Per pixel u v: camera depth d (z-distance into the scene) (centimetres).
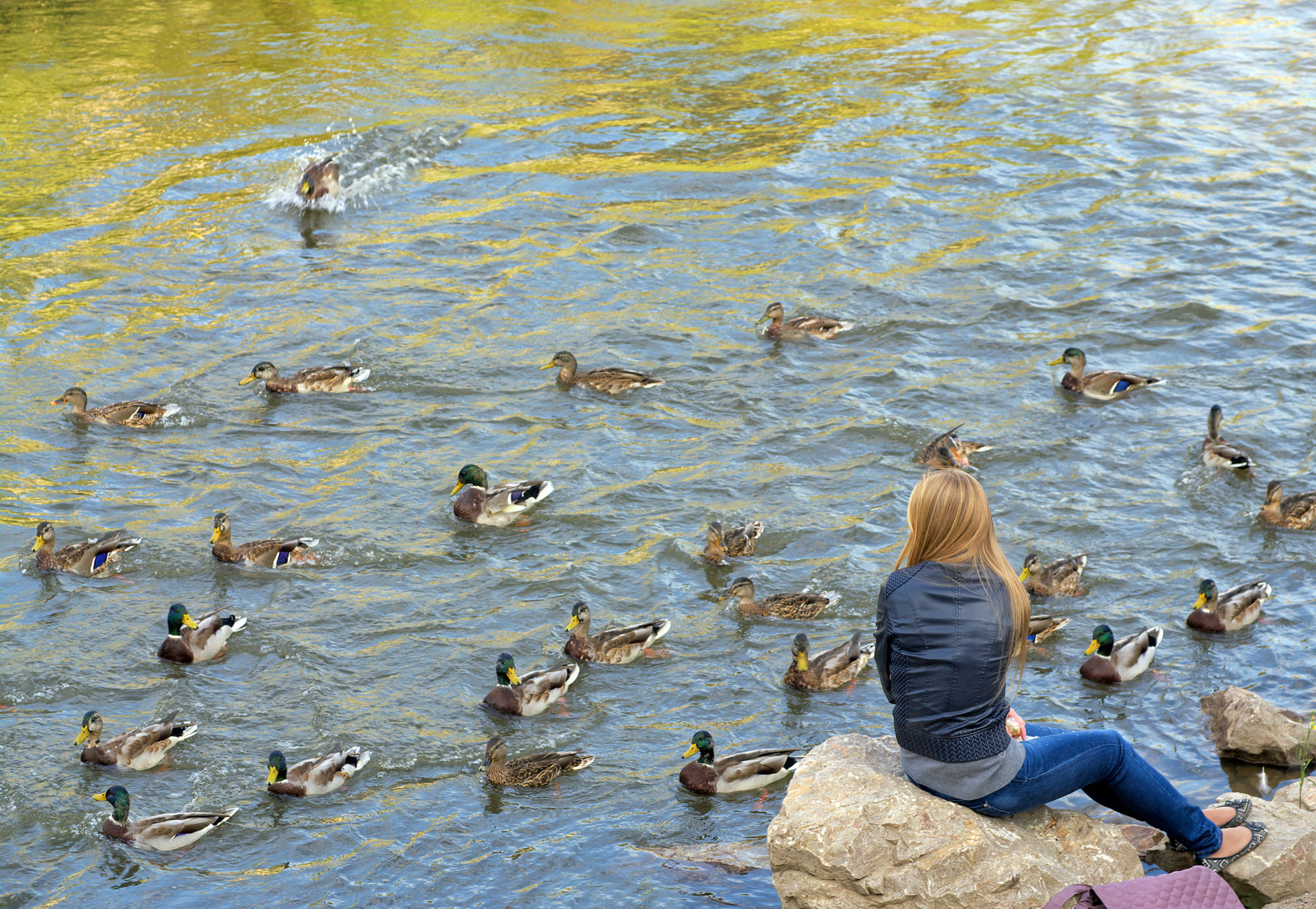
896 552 1672
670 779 1255
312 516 1786
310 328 2358
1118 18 4334
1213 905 729
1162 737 1246
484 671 1451
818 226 2766
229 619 1491
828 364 2223
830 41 4128
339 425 2044
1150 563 1619
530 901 1048
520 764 1260
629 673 1450
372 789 1252
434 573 1650
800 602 1546
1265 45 3956
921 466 1884
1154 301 2394
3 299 2447
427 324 2377
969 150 3177
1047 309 2386
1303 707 1274
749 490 1838
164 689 1420
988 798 758
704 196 2933
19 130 3322
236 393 2144
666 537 1720
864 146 3206
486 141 3288
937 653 721
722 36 4212
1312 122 3284
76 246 2688
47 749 1316
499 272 2581
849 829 782
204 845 1172
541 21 4388
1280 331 2255
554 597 1594
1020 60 3888
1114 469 1858
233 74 3788
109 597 1600
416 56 3981
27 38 4144
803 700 1388
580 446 1972
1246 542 1659
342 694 1408
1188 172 3006
